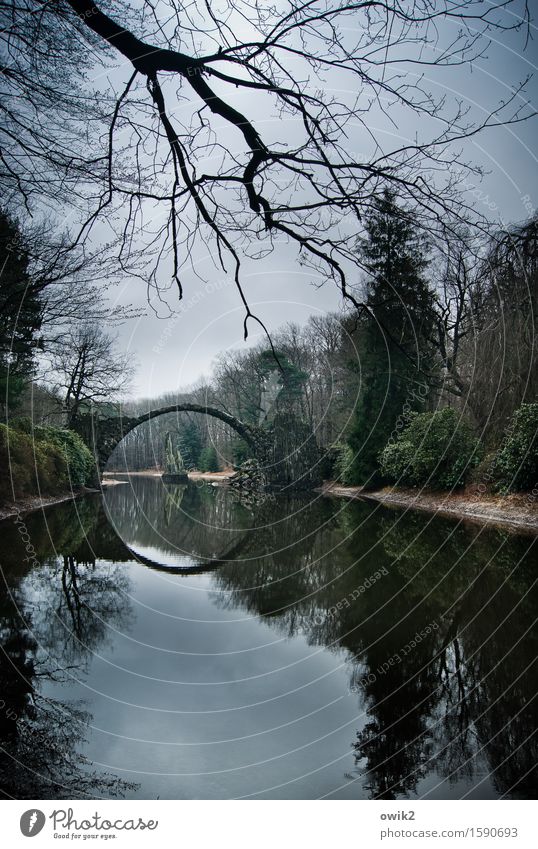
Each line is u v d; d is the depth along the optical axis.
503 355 13.55
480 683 4.09
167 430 55.84
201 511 22.16
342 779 2.93
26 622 5.71
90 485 30.11
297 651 5.03
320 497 26.25
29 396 20.27
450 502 16.50
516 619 5.64
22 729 3.36
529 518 12.59
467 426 16.66
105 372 23.56
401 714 3.68
